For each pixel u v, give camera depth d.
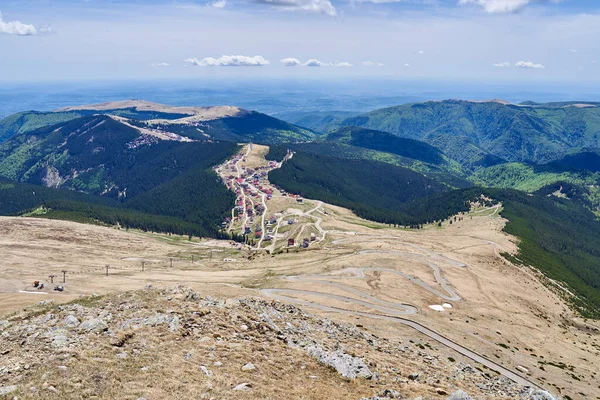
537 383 85.06
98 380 31.88
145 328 45.78
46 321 47.31
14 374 31.77
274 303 75.19
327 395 36.38
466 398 38.66
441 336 103.81
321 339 58.44
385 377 45.34
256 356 42.62
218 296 85.75
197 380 34.25
